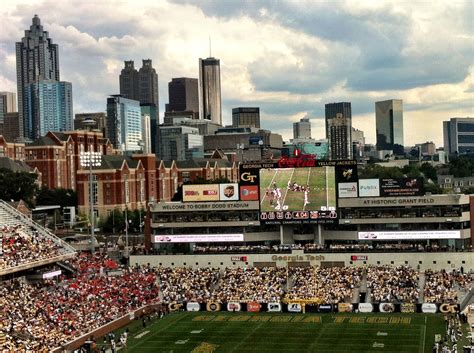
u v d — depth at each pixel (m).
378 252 154.50
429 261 152.12
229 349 110.31
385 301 134.38
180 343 114.69
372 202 160.00
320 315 132.38
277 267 158.12
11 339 106.31
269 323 127.12
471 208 158.75
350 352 106.12
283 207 163.38
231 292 144.62
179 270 159.88
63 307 128.00
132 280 152.75
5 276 135.12
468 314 118.31
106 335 118.38
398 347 107.44
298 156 165.62
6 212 160.38
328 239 166.00
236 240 167.38
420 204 157.88
